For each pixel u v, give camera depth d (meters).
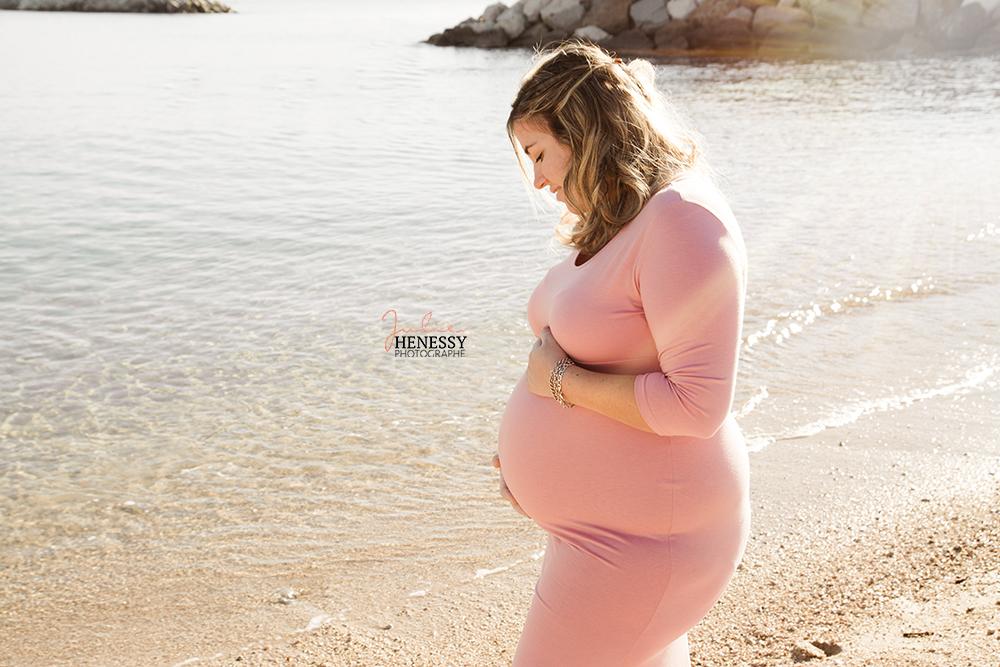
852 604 3.46
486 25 38.72
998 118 18.55
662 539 1.86
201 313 8.00
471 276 8.96
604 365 1.84
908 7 33.16
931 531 4.08
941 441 5.15
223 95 24.73
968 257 9.03
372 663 3.44
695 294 1.65
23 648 3.64
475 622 3.70
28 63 31.97
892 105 20.89
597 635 1.91
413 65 32.06
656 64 31.30
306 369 6.65
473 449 5.37
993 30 32.97
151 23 54.12
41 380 6.52
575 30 37.41
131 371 6.68
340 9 83.38
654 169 1.76
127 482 5.05
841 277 8.46
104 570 4.23
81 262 9.80
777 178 13.30
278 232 11.02
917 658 2.74
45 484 5.03
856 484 4.65
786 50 34.53
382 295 8.40
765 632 3.33
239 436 5.59
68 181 14.39
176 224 11.53
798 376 6.22
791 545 4.07
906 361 6.44
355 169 15.19
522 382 2.09
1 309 8.15
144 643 3.65
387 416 5.82
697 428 1.68
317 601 3.92
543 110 1.80
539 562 4.18
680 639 2.18
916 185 12.59
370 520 4.61
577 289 1.84
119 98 23.98
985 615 3.02
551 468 1.93
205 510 4.74
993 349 6.61
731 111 20.47
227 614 3.85
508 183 13.77
